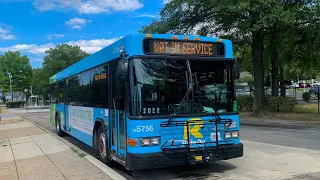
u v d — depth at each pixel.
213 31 22.31
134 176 7.39
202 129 6.72
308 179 6.65
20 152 10.12
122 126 6.90
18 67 88.69
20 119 28.66
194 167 7.98
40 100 77.44
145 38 6.62
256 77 22.09
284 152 9.62
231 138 7.03
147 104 6.42
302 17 18.47
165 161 6.32
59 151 9.82
